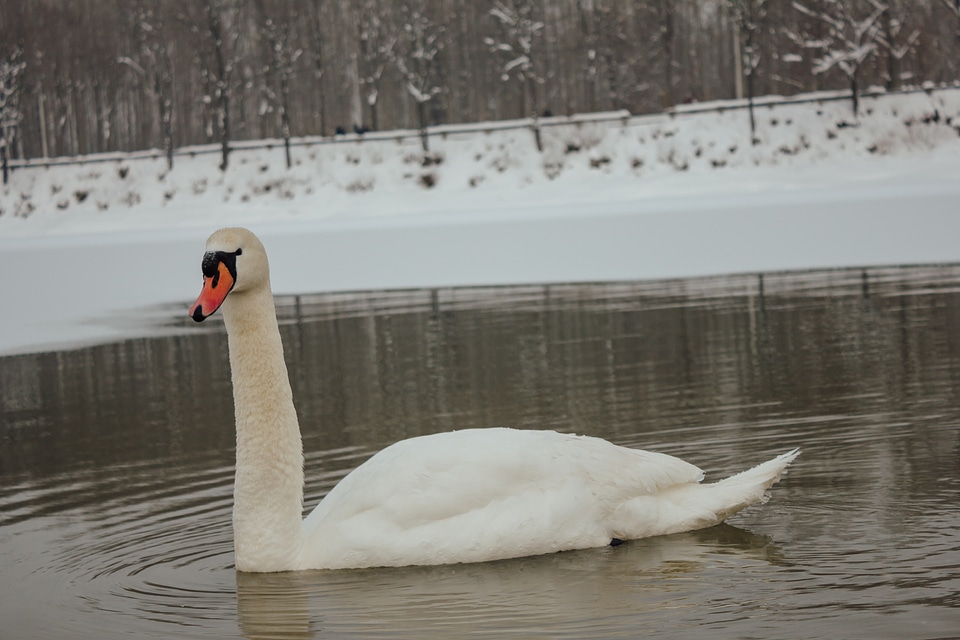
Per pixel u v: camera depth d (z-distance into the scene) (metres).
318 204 62.03
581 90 95.19
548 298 23.91
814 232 33.06
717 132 61.12
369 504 7.11
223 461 10.70
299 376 15.97
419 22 73.69
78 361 19.16
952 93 62.25
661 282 25.52
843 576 6.48
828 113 61.56
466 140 66.31
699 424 10.70
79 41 84.12
